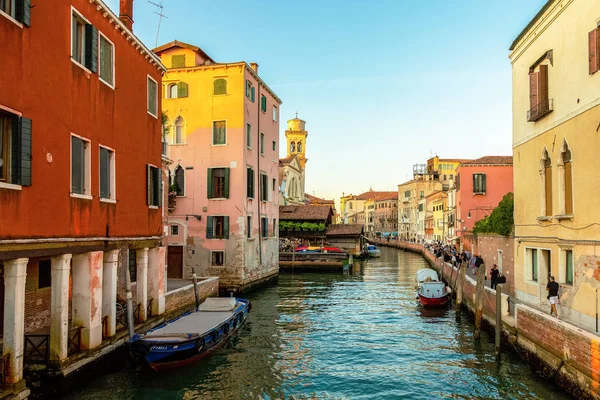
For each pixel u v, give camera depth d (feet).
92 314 37.35
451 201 158.51
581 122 40.47
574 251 41.45
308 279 118.01
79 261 37.22
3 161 28.71
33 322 42.93
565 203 44.27
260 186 95.91
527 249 53.47
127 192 44.34
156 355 39.09
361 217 401.49
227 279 84.33
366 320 66.49
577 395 32.19
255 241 92.32
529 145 52.26
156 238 51.01
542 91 47.85
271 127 105.29
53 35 32.89
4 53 28.12
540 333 38.42
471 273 90.94
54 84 32.91
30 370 32.91
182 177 87.35
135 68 46.60
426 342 54.08
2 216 27.81
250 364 45.47
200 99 87.81
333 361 46.93
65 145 34.12
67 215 34.19
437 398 37.37
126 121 44.34
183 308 59.72
